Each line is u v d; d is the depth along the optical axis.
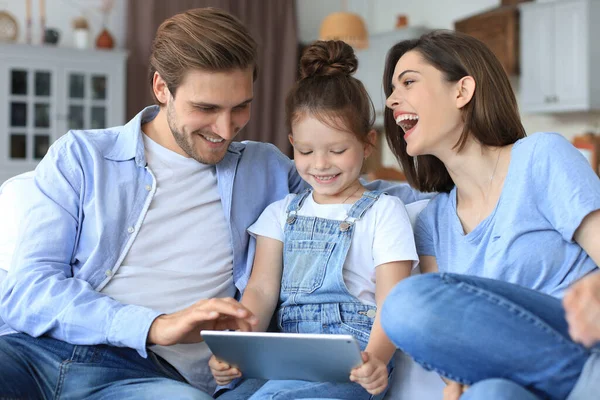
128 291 1.54
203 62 1.51
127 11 6.04
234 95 1.55
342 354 1.20
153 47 1.63
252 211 1.69
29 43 5.82
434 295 1.11
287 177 1.77
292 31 6.61
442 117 1.50
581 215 1.29
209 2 6.26
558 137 1.41
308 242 1.57
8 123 5.54
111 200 1.57
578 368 1.07
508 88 1.51
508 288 1.16
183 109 1.55
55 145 1.62
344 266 1.55
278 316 1.58
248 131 6.51
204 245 1.62
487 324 1.08
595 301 1.00
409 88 1.54
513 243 1.39
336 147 1.57
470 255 1.48
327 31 5.57
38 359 1.43
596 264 1.35
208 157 1.62
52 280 1.45
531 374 1.08
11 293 1.46
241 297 1.61
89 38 6.03
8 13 5.84
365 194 1.60
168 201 1.62
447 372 1.13
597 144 5.03
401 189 1.84
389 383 1.52
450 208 1.57
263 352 1.26
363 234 1.55
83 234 1.56
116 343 1.40
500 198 1.43
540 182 1.37
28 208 1.55
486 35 5.58
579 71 5.03
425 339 1.10
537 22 5.27
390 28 6.96
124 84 5.93
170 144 1.67
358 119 1.58
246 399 1.46
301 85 1.61
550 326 1.11
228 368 1.37
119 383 1.40
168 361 1.52
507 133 1.50
